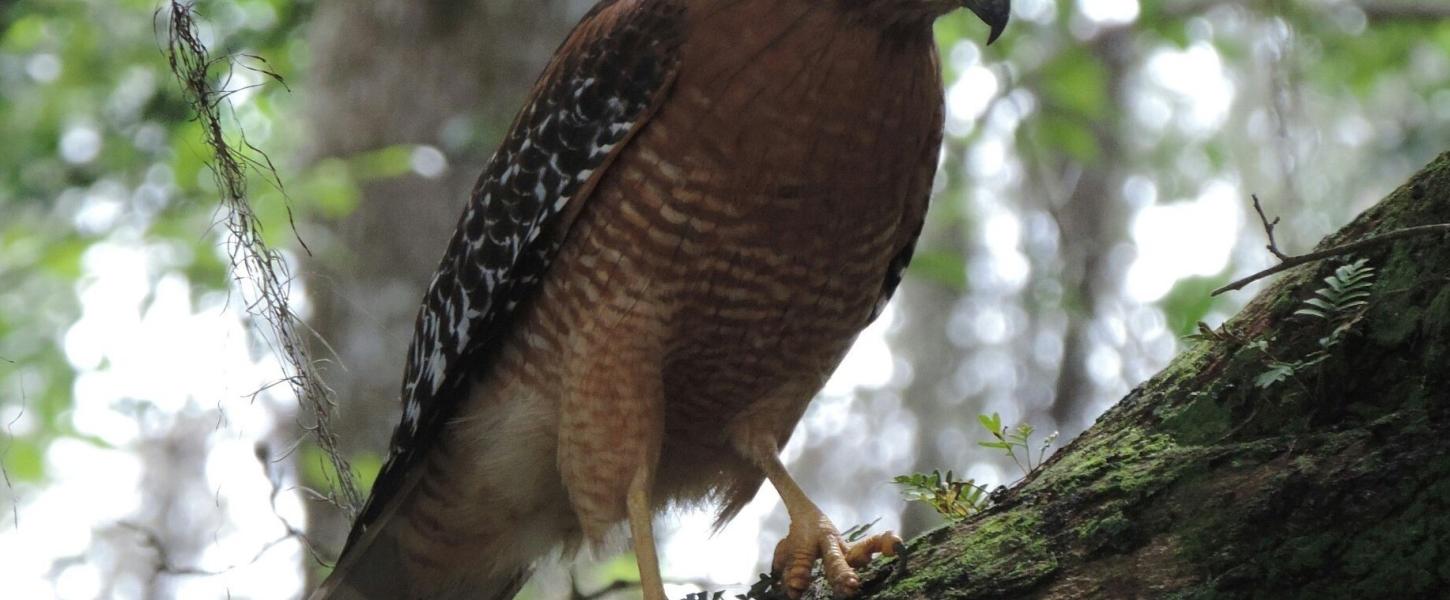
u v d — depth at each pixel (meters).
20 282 18.42
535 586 11.51
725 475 8.65
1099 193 19.58
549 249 7.71
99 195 17.72
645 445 7.59
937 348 21.12
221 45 13.60
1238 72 19.64
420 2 14.20
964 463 20.67
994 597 5.65
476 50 14.19
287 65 16.78
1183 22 18.58
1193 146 20.30
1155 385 6.09
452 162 13.97
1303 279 5.79
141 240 15.05
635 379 7.54
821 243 7.45
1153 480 5.53
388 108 14.14
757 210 7.20
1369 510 4.93
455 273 8.27
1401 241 5.48
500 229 7.94
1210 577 5.17
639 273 7.41
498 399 8.20
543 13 14.35
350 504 8.42
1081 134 17.59
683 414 8.23
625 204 7.36
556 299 7.76
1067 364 18.11
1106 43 19.81
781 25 6.99
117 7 18.30
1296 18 17.75
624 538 8.12
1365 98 20.48
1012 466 18.14
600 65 7.44
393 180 13.80
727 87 7.03
